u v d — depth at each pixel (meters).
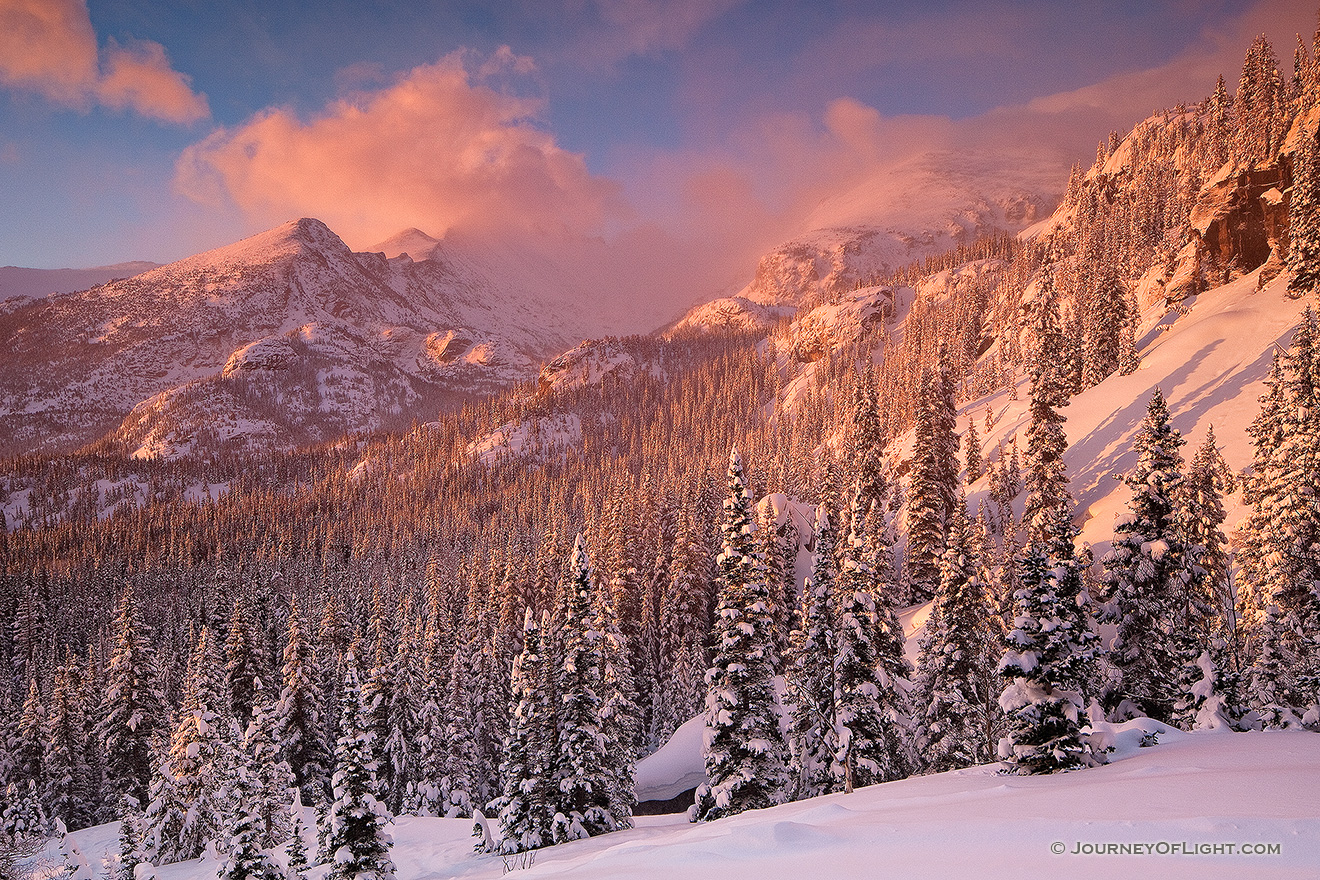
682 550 74.62
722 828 14.25
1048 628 18.84
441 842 38.22
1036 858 8.49
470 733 57.12
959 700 34.34
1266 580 37.66
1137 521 30.67
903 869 8.80
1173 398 83.25
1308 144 83.69
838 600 33.03
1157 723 20.42
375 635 77.31
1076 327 116.50
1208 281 106.25
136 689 58.91
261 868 29.31
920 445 75.75
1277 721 24.66
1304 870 7.13
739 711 30.56
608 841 28.42
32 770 62.28
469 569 98.56
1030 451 70.62
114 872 33.22
